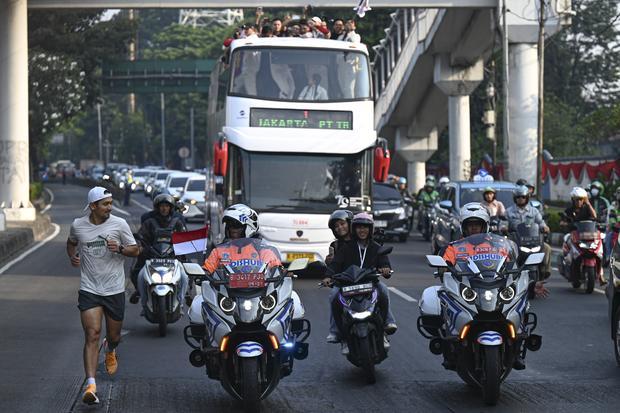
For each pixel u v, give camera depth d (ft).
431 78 219.82
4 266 117.91
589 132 219.00
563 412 45.21
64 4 167.43
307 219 104.06
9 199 184.34
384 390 50.39
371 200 105.81
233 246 45.85
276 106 104.73
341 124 105.40
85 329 46.60
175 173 245.24
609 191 150.10
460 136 211.41
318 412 45.73
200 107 632.79
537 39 167.22
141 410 45.93
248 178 104.42
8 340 65.31
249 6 160.25
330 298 53.72
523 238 84.64
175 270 67.82
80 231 46.91
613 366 56.39
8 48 180.75
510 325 45.93
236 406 46.88
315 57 106.11
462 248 47.93
